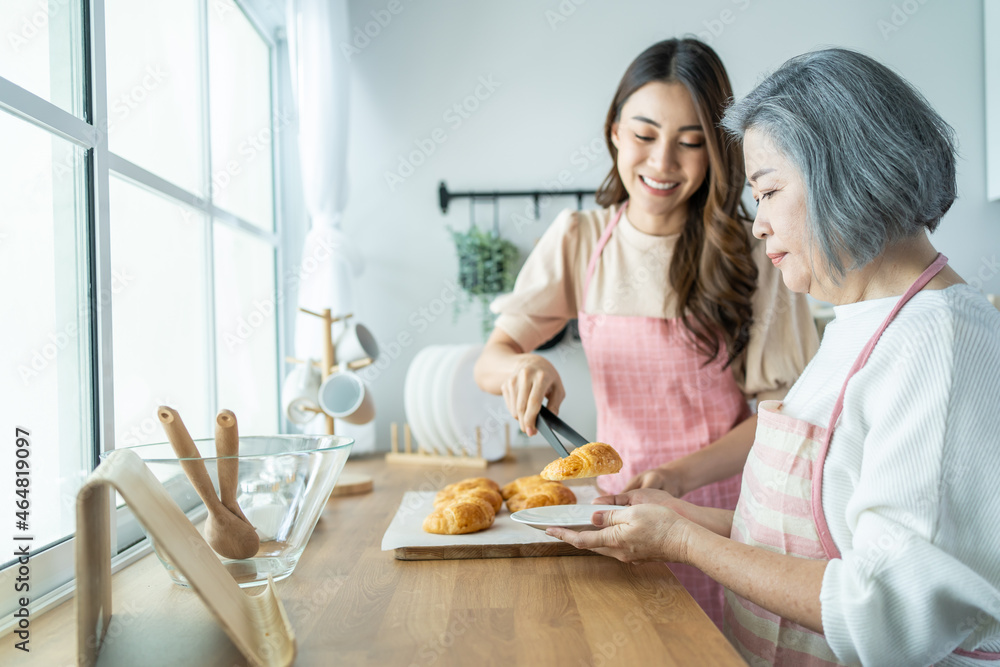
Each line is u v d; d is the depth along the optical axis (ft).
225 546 2.39
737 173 3.69
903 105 1.94
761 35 7.68
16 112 2.55
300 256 7.32
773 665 2.38
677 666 1.77
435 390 5.82
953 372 1.77
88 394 3.06
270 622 2.02
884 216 1.94
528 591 2.39
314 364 5.46
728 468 3.64
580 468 2.73
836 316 2.31
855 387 2.05
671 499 2.97
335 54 6.53
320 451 2.52
